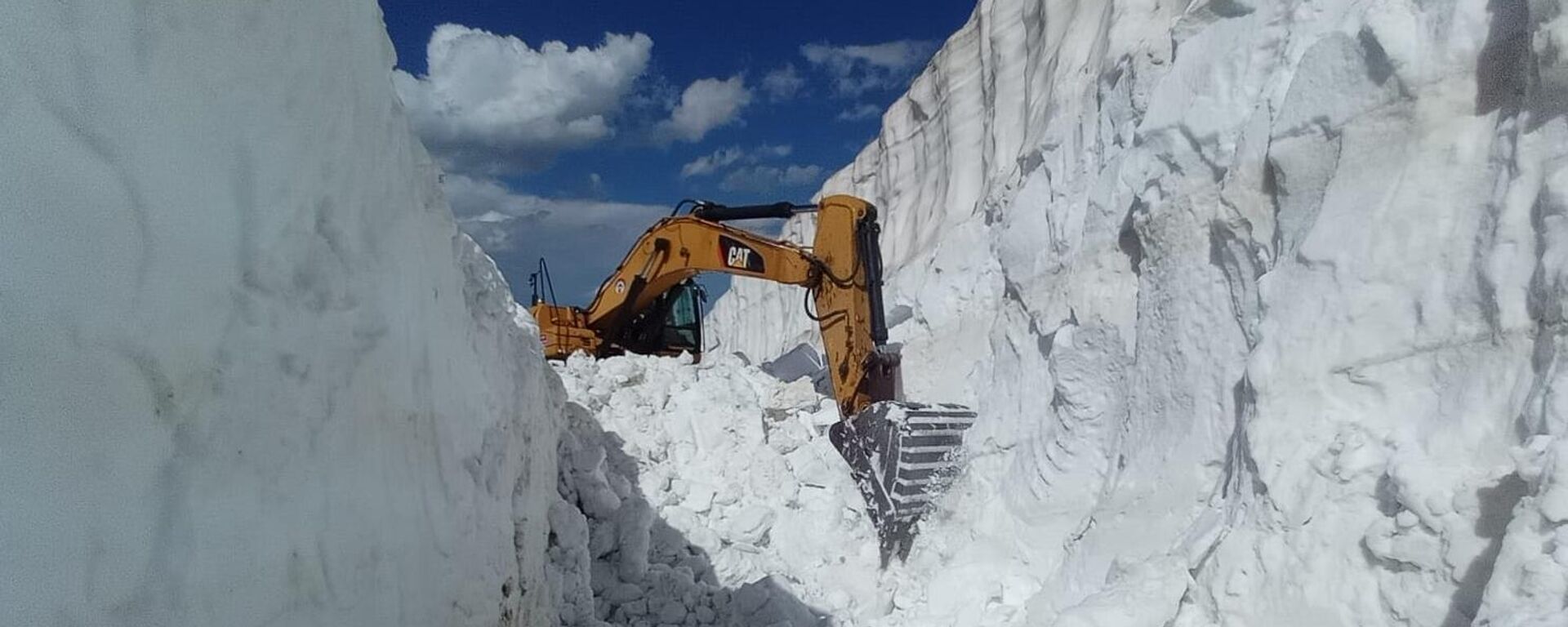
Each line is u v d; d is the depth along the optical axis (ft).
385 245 7.98
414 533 8.07
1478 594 8.29
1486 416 9.04
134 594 4.24
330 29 7.09
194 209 4.92
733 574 18.07
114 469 4.19
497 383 12.46
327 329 6.50
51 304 3.91
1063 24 32.37
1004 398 19.83
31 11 3.91
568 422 19.26
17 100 3.80
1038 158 23.53
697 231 24.57
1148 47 18.08
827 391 27.09
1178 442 13.66
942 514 19.15
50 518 3.81
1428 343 9.96
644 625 16.30
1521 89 9.85
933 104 47.67
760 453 21.03
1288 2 14.19
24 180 3.81
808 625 16.35
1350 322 10.72
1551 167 9.11
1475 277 9.68
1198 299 14.15
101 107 4.27
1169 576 11.51
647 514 17.65
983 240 30.17
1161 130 15.76
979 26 43.29
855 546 19.15
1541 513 7.25
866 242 20.89
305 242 6.27
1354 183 11.38
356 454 6.93
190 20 5.03
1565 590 6.82
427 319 9.22
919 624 15.78
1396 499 9.36
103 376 4.17
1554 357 8.41
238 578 5.05
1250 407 11.74
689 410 21.68
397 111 9.14
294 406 5.93
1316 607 9.62
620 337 28.19
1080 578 14.10
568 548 15.84
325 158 6.75
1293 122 12.45
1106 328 16.58
